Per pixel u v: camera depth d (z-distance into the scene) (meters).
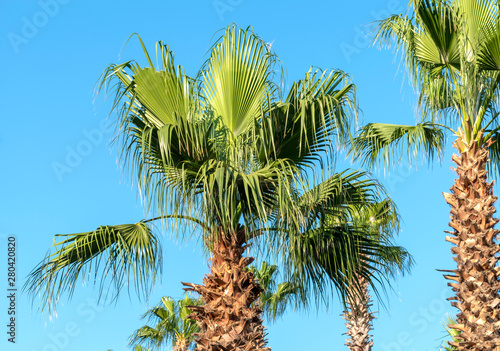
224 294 6.67
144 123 7.20
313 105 6.94
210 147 6.84
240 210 7.12
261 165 7.49
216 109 7.70
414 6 7.90
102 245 7.06
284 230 7.12
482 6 7.89
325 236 7.81
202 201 6.86
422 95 8.48
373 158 9.00
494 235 7.16
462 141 7.60
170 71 7.00
